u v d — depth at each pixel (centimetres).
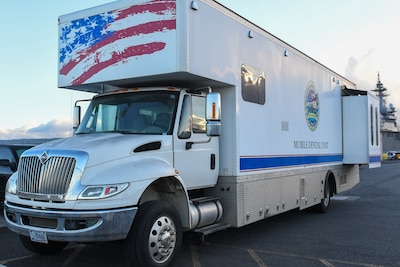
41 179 496
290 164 862
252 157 718
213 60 624
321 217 1002
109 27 625
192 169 612
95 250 659
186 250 661
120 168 498
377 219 973
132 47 600
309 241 732
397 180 2161
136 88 636
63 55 679
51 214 474
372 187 1798
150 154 547
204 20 606
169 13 571
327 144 1087
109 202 471
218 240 739
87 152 491
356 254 642
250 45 735
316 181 1002
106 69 623
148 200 566
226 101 688
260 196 735
